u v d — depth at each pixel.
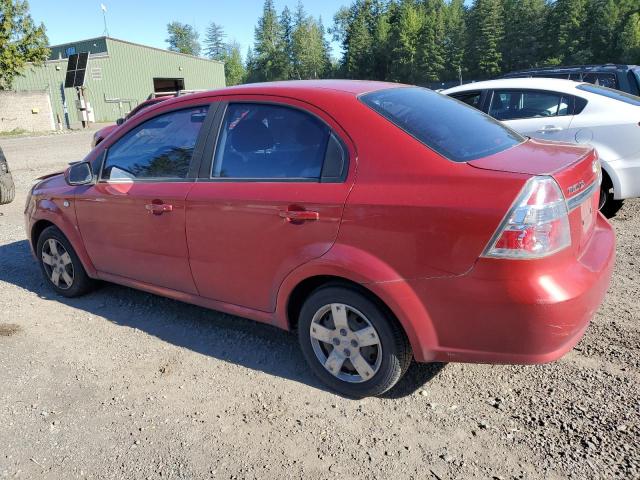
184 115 3.69
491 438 2.69
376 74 94.12
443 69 82.69
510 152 2.90
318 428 2.85
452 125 3.08
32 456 2.74
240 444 2.76
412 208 2.59
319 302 3.03
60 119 36.34
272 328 4.00
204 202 3.38
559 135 6.04
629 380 3.05
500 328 2.50
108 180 4.08
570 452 2.54
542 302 2.39
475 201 2.46
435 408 2.95
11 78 31.58
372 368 2.95
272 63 115.12
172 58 46.19
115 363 3.61
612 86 9.27
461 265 2.50
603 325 3.68
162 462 2.66
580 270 2.59
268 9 114.00
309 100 3.11
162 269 3.81
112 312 4.41
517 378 3.17
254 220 3.15
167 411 3.06
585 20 74.00
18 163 14.80
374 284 2.71
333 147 2.95
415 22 84.88
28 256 6.00
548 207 2.41
